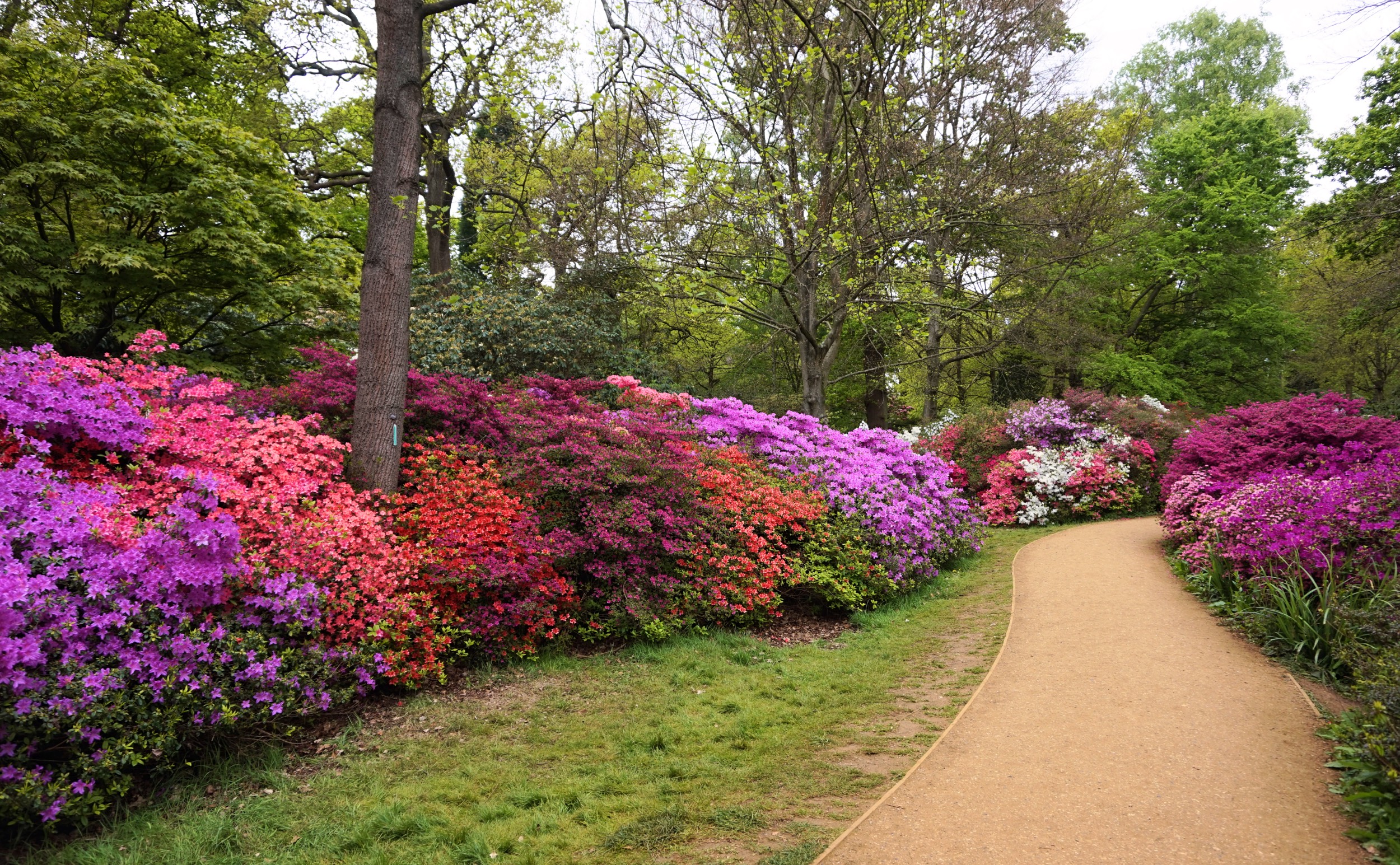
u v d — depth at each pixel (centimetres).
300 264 1238
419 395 727
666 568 649
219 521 409
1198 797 313
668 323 1805
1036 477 1314
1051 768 352
